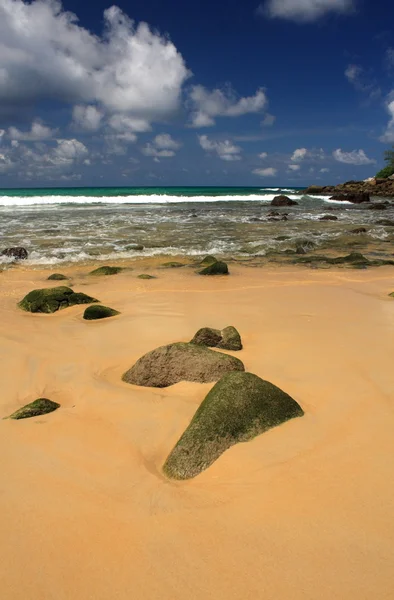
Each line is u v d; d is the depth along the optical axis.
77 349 6.88
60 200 40.09
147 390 5.44
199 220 25.88
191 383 5.45
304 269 13.32
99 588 2.68
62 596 2.64
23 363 6.37
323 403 4.88
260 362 6.06
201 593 2.61
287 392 5.15
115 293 10.34
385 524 3.08
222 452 3.97
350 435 4.23
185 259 15.02
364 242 18.77
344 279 11.80
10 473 3.84
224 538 3.01
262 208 34.94
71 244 17.47
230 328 6.86
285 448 4.03
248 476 3.67
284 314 8.37
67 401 5.30
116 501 3.44
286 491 3.46
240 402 4.36
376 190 55.78
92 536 3.08
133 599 2.60
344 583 2.64
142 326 7.86
